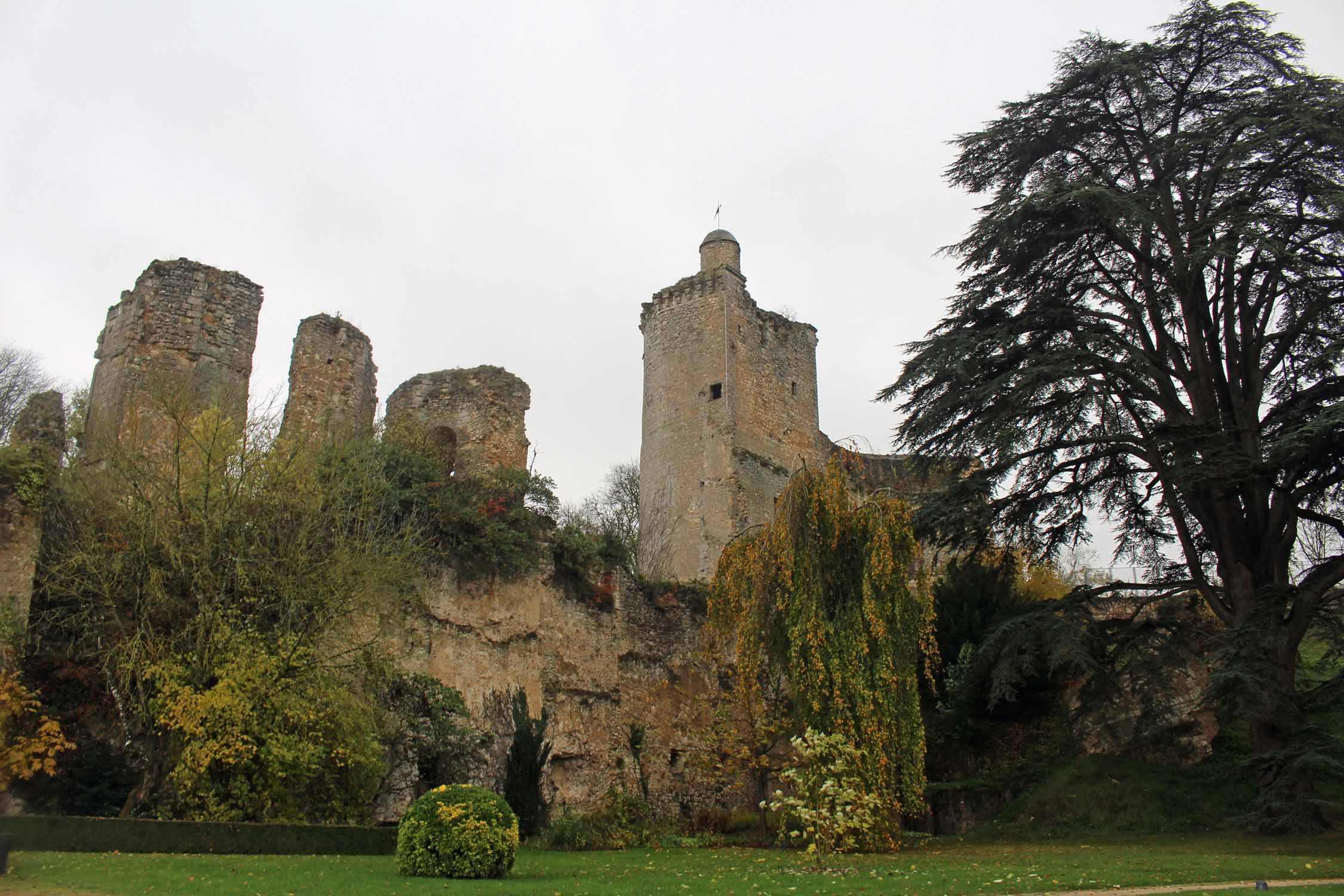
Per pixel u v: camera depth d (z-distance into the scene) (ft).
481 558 63.21
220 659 47.55
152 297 65.87
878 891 34.53
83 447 56.90
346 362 72.69
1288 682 55.52
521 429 75.46
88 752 46.44
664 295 117.08
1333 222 61.57
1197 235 64.23
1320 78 65.72
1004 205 68.69
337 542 52.06
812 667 54.95
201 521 49.88
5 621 44.65
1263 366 68.64
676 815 72.49
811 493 58.65
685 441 110.42
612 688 71.36
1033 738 76.18
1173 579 70.64
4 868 31.19
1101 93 70.03
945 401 67.26
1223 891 34.71
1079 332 67.00
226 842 41.37
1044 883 37.29
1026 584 99.81
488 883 35.14
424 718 56.70
